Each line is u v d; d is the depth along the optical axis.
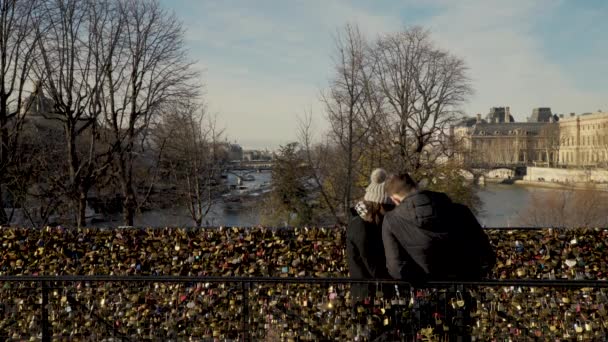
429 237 4.24
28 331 6.94
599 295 6.22
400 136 32.34
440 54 34.72
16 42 22.83
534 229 9.91
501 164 112.25
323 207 29.44
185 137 30.67
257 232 9.81
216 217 38.94
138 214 28.47
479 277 4.62
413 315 4.79
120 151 26.19
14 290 6.94
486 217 46.06
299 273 9.39
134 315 7.18
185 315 7.09
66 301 6.98
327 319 6.10
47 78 23.69
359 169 29.09
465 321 4.62
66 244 10.17
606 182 64.81
